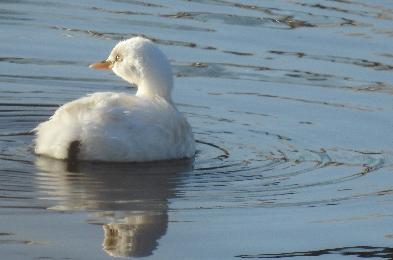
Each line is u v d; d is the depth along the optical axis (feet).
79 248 39.32
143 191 44.62
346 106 58.03
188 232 41.29
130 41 51.96
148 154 47.16
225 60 63.46
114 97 47.34
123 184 45.09
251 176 47.50
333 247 40.93
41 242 39.58
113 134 46.44
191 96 58.39
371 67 63.52
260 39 66.95
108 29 67.10
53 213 41.93
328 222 42.98
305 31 68.54
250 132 53.83
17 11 69.56
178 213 42.83
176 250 39.78
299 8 72.84
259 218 42.93
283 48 65.87
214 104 57.62
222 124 54.85
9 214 41.55
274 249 40.45
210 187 45.80
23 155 47.50
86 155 46.52
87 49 63.87
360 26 69.67
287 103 58.18
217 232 41.42
